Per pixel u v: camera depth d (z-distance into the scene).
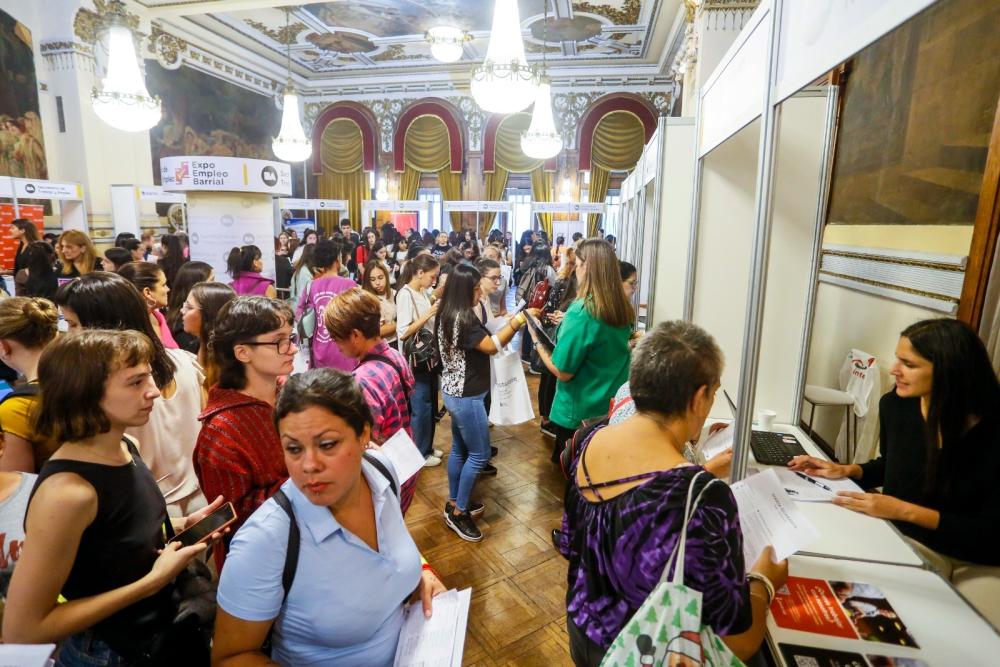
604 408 2.44
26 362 1.50
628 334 2.44
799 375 2.30
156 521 1.13
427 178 12.86
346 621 0.96
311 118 12.95
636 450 0.93
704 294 2.46
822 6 0.97
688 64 6.39
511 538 2.64
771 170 1.24
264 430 1.32
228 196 4.47
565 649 1.95
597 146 11.63
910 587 1.18
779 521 1.08
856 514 1.48
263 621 0.92
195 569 1.25
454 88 12.09
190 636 1.14
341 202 10.28
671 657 0.73
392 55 11.05
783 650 0.99
